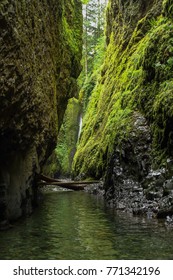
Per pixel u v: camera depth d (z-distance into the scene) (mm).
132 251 7262
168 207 10945
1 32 7516
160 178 12195
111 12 28844
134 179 14297
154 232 9023
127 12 24906
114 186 15664
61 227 9992
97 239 8406
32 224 10516
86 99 42906
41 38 12000
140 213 12031
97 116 27812
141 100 15844
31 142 11820
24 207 12055
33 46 10414
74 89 21234
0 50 7594
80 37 21391
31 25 10227
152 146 13688
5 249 7488
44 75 12562
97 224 10375
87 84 42781
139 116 15461
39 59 11594
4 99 8102
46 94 12891
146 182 12938
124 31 24922
